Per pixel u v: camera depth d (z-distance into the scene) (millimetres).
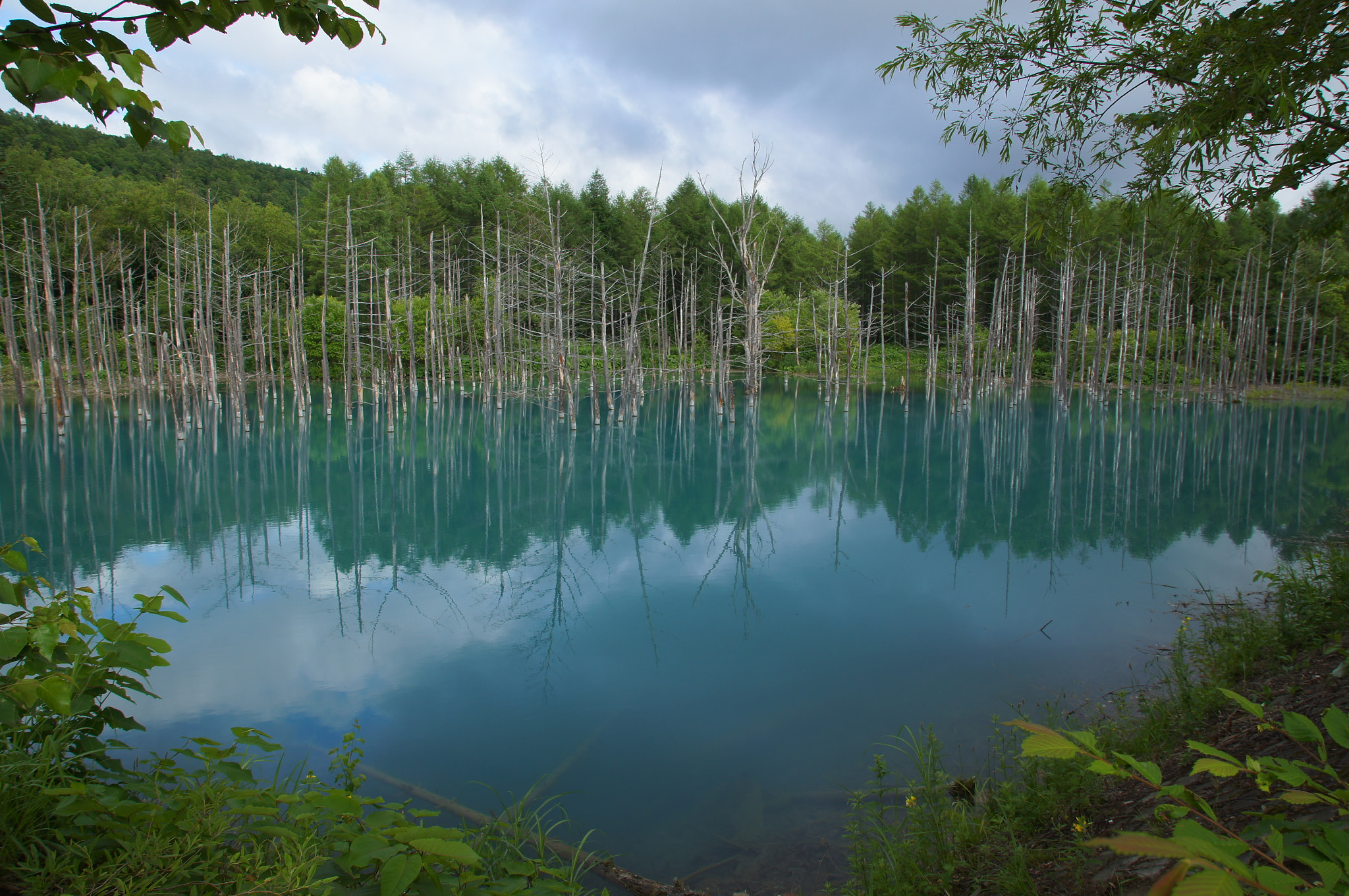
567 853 4469
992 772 5047
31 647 2576
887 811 4832
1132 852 1214
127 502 15383
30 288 27484
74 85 1938
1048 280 46812
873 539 12844
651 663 7500
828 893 3959
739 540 12797
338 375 47188
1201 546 11805
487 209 53000
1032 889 3264
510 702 6621
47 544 12172
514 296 35406
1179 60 4039
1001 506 15516
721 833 4703
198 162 65188
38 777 2385
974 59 4746
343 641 8141
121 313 44312
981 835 4051
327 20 2502
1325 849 1418
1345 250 36188
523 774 5434
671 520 14438
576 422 30922
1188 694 5203
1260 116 3807
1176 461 21031
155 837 2160
